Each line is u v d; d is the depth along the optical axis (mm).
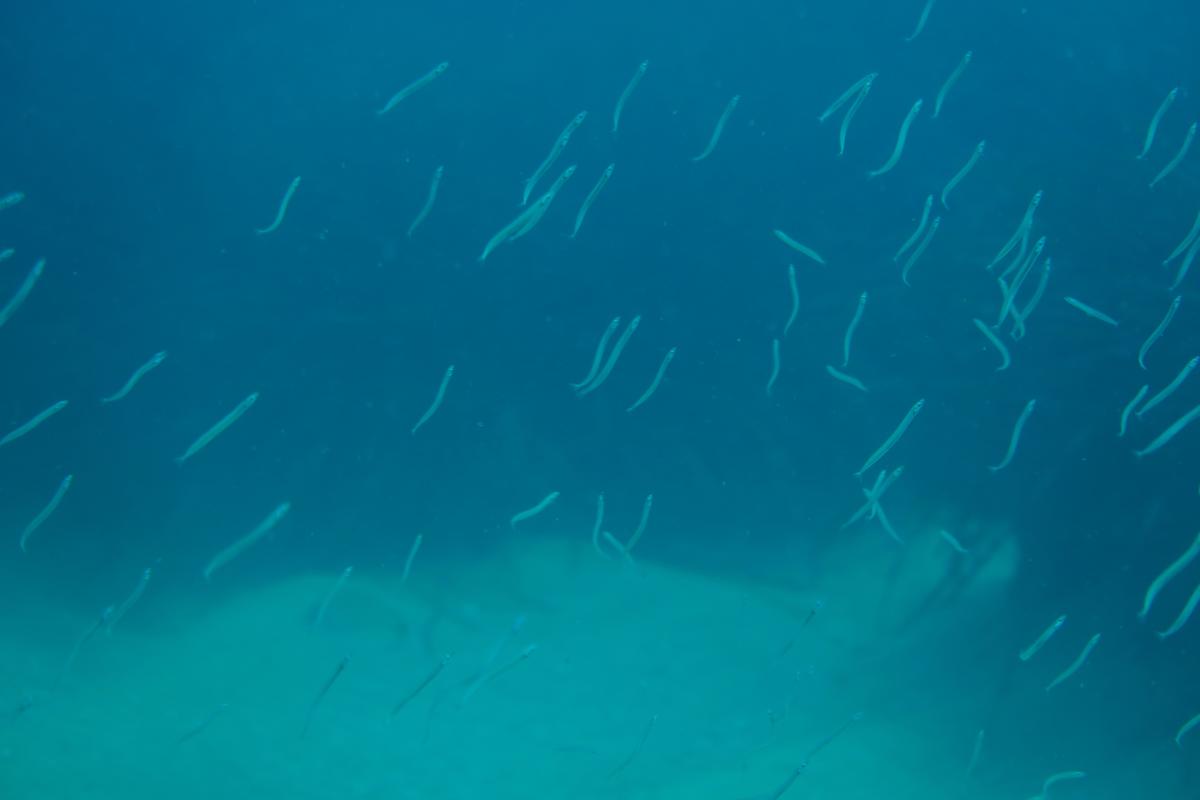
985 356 7273
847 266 7691
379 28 8188
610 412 7594
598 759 5684
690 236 7797
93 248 7684
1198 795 5723
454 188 7961
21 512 7121
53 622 6488
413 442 7543
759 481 7375
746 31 8117
